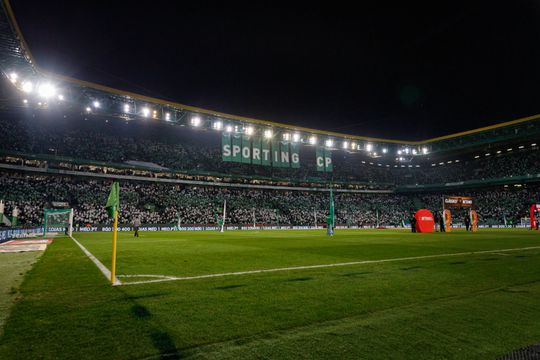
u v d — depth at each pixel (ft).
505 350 10.02
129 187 153.48
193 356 9.55
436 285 19.10
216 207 161.99
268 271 24.17
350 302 15.29
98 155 151.23
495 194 184.55
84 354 9.67
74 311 13.82
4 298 16.01
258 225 159.53
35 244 52.39
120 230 124.16
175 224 138.82
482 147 171.53
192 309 14.11
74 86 88.99
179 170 161.27
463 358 9.46
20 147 130.52
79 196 132.87
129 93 97.25
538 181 162.50
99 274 22.95
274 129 128.36
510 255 34.81
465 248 43.55
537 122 140.26
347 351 9.89
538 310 14.08
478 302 15.31
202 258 32.89
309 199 198.08
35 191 123.75
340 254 36.70
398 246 47.42
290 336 11.07
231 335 11.15
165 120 108.06
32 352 9.79
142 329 11.71
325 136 143.43
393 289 18.04
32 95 86.89
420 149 171.83
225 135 112.57
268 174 195.21
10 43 68.13
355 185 211.41
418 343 10.52
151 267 26.50
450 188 193.98
